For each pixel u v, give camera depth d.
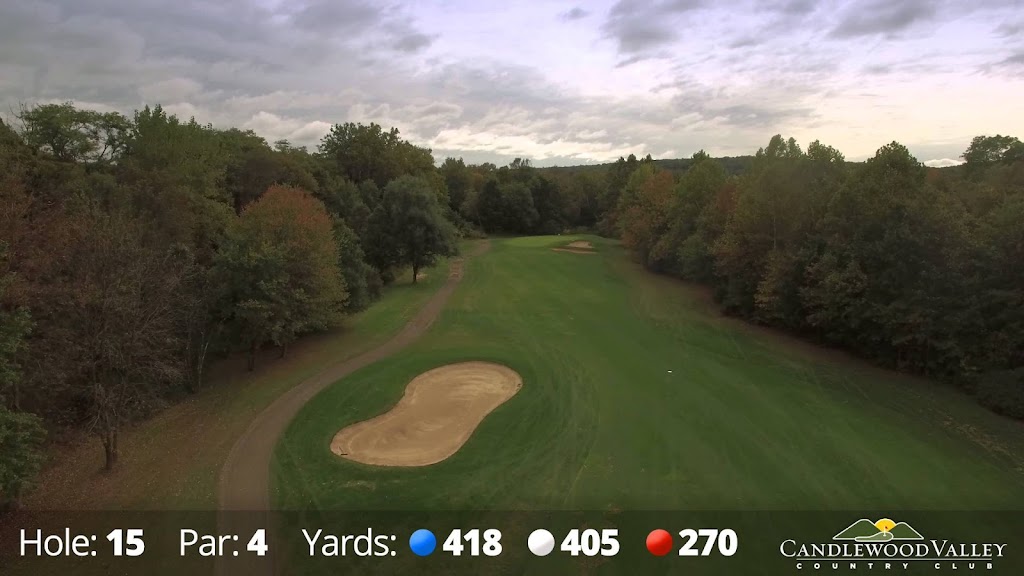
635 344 39.72
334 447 25.42
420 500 20.52
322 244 38.94
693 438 25.19
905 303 31.12
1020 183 42.44
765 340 40.12
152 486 21.75
